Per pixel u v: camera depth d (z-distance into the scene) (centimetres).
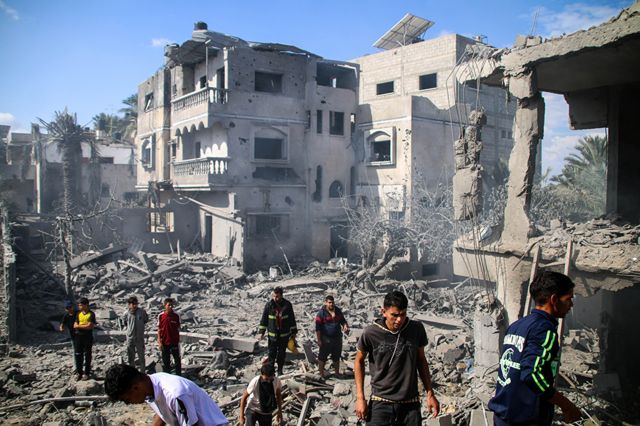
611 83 1081
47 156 4931
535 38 911
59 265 2419
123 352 1342
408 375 463
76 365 1103
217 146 2972
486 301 984
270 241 2939
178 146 3319
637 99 1091
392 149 2934
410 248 2542
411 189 2820
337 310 1116
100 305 1928
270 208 2962
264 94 2995
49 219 3447
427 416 882
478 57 1016
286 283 2419
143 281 2264
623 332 1080
